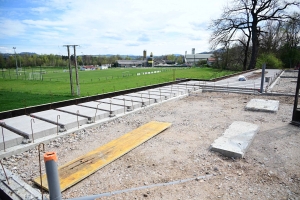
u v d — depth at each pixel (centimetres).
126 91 1106
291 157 421
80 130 597
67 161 423
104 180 352
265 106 806
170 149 470
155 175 365
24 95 1541
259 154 436
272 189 322
